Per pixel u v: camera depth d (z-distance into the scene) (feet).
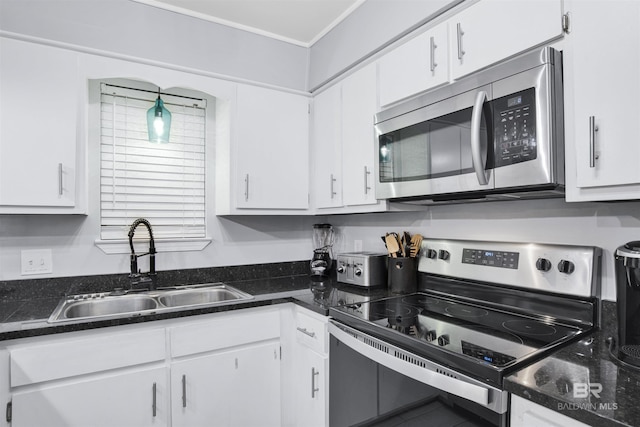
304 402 5.72
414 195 5.11
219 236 7.68
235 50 6.91
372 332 4.33
